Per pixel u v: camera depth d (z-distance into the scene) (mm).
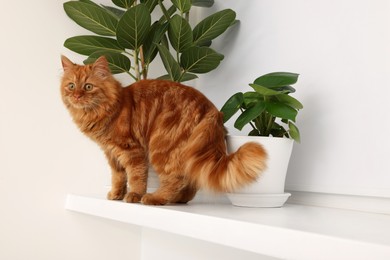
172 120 1137
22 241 1427
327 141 1272
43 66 1497
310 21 1355
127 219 1139
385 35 1146
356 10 1222
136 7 1280
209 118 1122
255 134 1252
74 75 1180
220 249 1434
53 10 1529
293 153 1376
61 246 1512
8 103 1415
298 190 1351
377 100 1153
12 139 1419
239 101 1193
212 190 1062
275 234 776
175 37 1452
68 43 1407
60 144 1525
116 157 1211
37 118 1476
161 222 1031
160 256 1653
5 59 1415
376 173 1141
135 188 1178
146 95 1206
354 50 1220
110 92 1170
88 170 1590
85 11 1366
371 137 1160
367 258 637
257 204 1164
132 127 1175
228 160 1026
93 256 1592
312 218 963
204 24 1482
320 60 1315
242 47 1611
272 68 1475
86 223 1576
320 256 701
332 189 1242
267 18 1510
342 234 717
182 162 1104
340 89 1250
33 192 1456
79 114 1185
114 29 1434
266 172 1147
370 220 969
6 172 1402
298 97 1382
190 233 955
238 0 1655
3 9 1418
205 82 1797
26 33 1464
